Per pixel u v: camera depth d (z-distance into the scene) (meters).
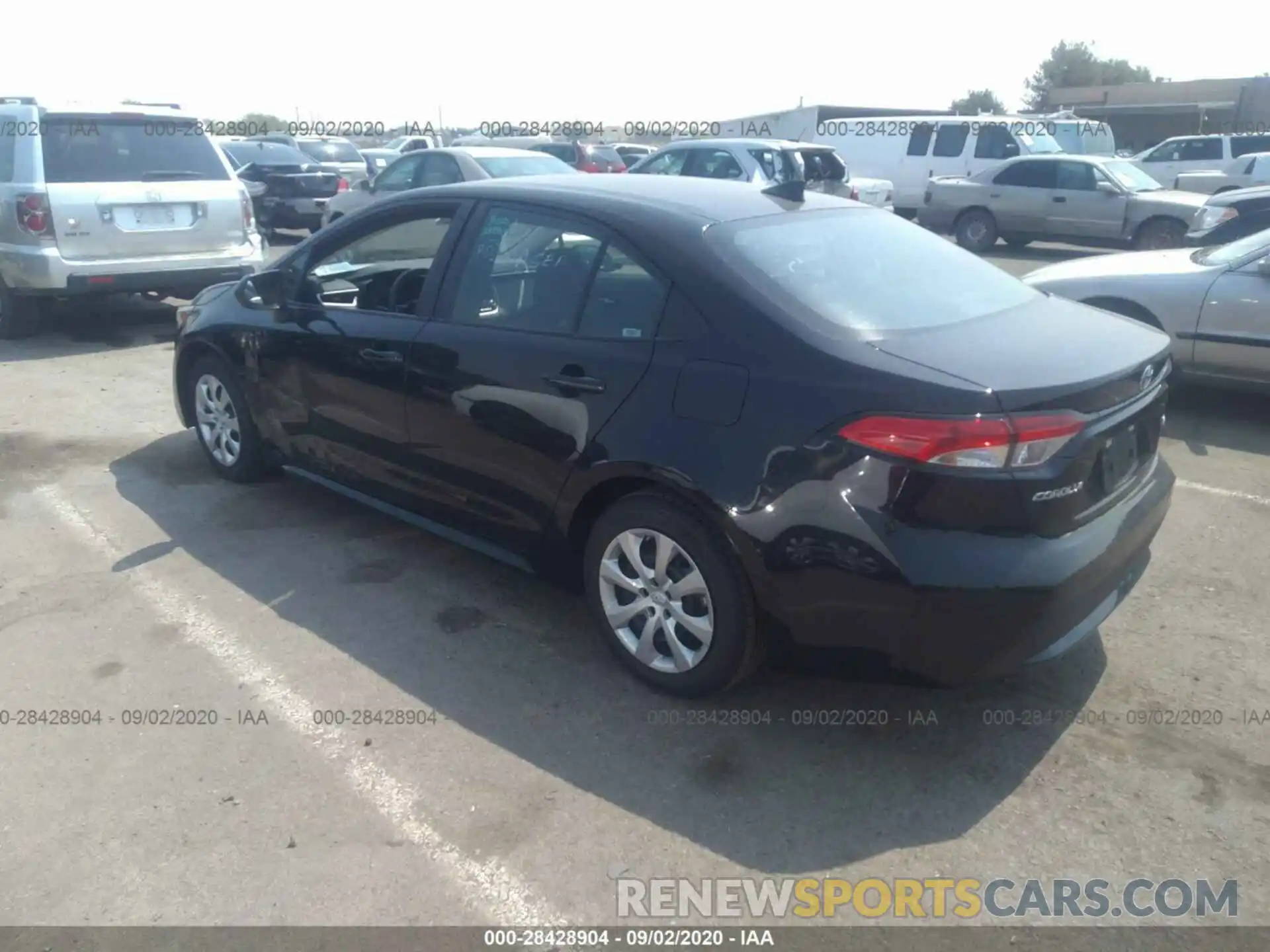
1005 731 3.41
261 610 4.21
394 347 4.24
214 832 2.96
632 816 3.03
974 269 4.05
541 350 3.72
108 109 8.45
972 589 2.90
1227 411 6.94
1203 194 16.16
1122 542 3.22
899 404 2.95
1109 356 3.28
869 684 3.58
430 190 4.42
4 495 5.40
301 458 4.99
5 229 8.19
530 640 3.98
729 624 3.31
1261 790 3.12
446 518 4.28
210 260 8.80
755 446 3.15
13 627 4.08
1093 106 44.19
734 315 3.31
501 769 3.23
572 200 3.89
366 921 2.66
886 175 19.88
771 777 3.19
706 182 4.28
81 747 3.33
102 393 7.31
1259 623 4.08
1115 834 2.95
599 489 3.60
